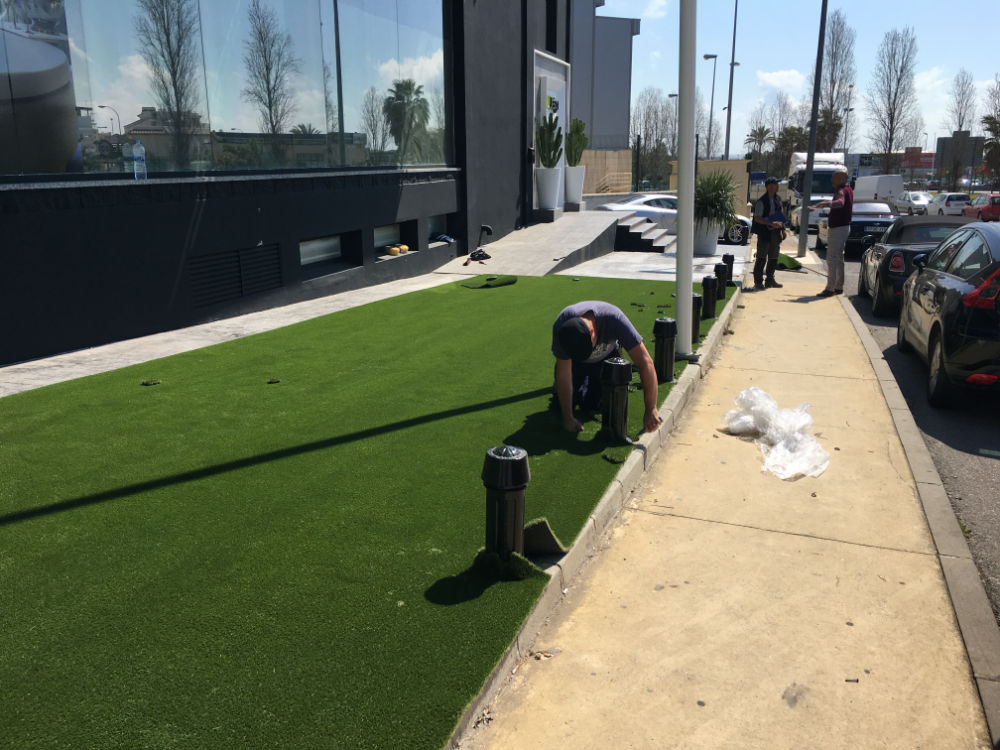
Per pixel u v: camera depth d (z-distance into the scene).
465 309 9.91
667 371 6.61
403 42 12.87
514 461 3.33
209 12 8.91
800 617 3.44
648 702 2.87
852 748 2.67
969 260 6.70
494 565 3.43
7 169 6.86
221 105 9.19
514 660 3.01
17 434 5.18
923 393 7.18
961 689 2.98
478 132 15.38
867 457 5.36
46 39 7.09
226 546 3.68
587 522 3.99
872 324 10.33
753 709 2.85
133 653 2.87
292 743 2.43
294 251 10.43
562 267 14.27
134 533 3.80
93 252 7.56
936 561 3.94
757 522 4.36
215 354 7.47
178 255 8.55
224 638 2.96
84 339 7.61
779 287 13.31
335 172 11.07
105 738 2.44
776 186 12.80
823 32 18.64
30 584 3.33
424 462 4.74
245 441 5.08
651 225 19.44
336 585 3.34
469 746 2.61
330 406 5.84
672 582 3.71
